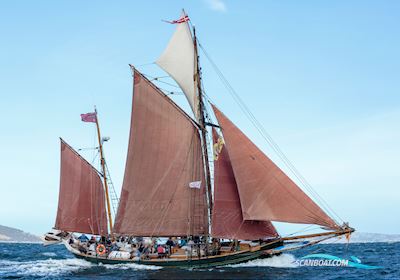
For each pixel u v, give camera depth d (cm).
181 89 4472
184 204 4162
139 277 3456
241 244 3869
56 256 6562
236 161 3731
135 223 4294
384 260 4844
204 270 3684
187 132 4209
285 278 3275
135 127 4397
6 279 3594
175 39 4462
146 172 4319
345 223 3534
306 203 3544
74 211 4822
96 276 3622
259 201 3616
